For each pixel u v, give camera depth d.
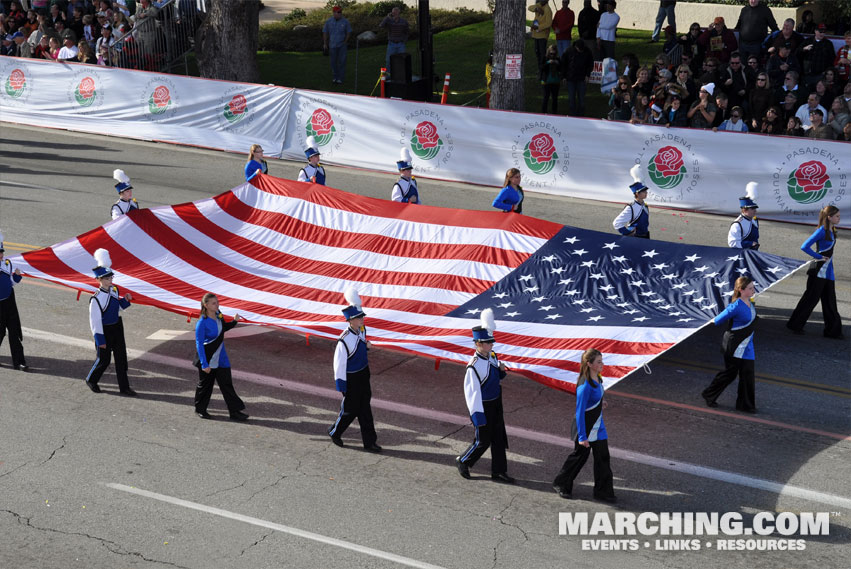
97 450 9.76
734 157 18.55
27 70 26.73
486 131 20.88
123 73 25.41
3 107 27.23
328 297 12.27
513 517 8.58
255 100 23.72
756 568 7.78
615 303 11.46
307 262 13.26
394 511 8.65
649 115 20.53
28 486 8.98
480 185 21.14
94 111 25.95
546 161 20.39
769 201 18.36
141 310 14.28
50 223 17.61
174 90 24.80
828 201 17.83
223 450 9.84
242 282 12.72
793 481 9.24
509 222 13.26
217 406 11.02
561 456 9.83
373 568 7.71
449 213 13.72
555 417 10.77
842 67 21.14
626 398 11.21
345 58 29.23
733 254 12.12
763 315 13.97
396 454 9.84
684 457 9.74
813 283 12.91
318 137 22.97
